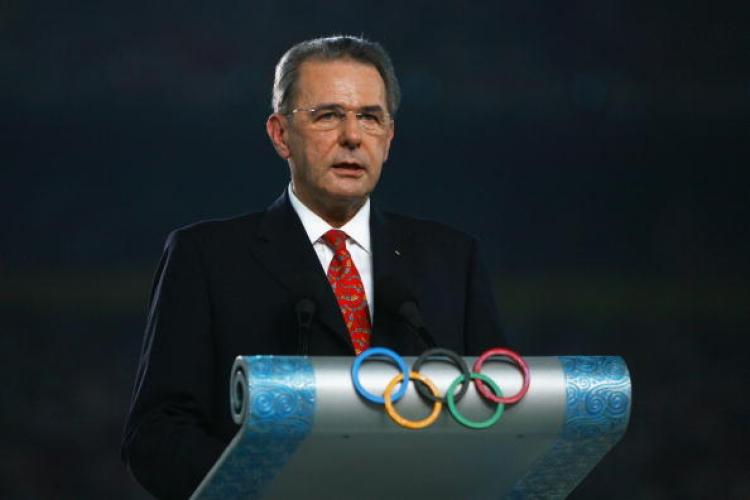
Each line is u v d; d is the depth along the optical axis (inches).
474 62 1384.1
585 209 1366.9
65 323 1306.6
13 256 1322.6
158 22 1355.8
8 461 1148.5
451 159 1382.9
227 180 1363.2
